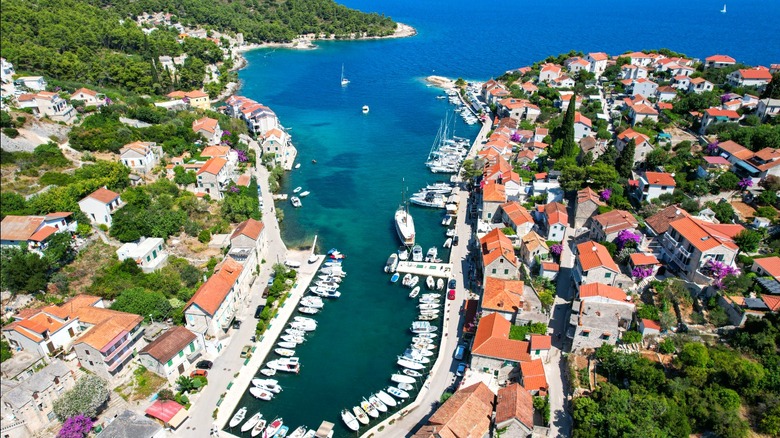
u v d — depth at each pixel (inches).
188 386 3385.8
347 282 4690.0
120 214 4601.4
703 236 3937.0
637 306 3794.3
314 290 4490.7
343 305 4392.2
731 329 3403.1
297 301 4365.2
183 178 5610.2
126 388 3363.7
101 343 3238.2
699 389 3024.1
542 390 3211.1
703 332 3440.0
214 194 5639.8
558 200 5551.2
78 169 5000.0
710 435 2856.8
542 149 7224.4
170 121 6914.4
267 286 4458.7
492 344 3472.0
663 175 5280.5
